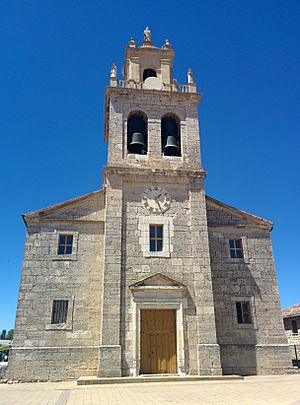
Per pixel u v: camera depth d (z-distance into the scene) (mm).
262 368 21891
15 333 20469
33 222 23125
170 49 28734
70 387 16875
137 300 20656
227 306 23109
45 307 21281
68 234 23188
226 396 13211
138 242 22250
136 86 26469
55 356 20266
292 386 15945
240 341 22359
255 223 25641
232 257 24609
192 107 26547
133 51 28281
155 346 20578
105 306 20219
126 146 24703
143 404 11570
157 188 23781
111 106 25500
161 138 25594
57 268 22234
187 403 11664
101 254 22984
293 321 37125
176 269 21953
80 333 20953
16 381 19406
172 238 22703
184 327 20531
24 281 21672
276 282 24203
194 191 23953
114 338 19641
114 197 22891
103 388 16219
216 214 25391
